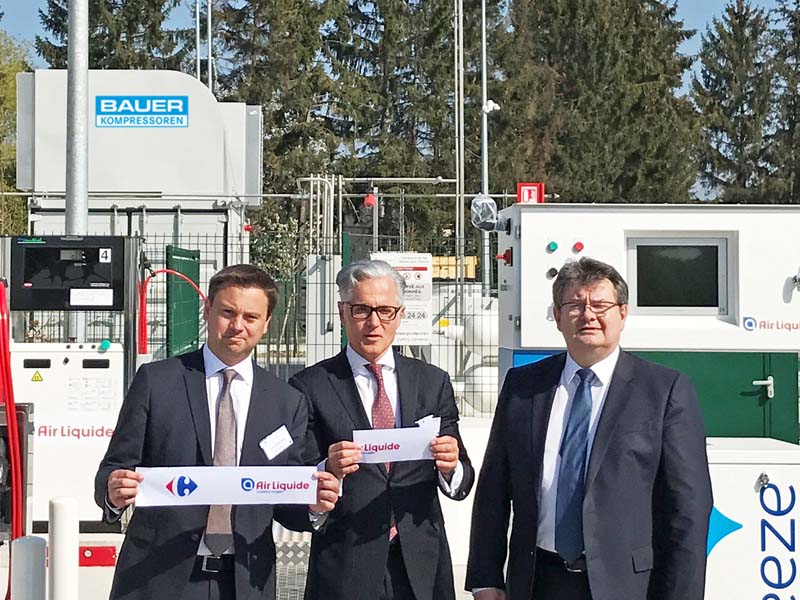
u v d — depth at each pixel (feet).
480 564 13.37
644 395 12.59
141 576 12.42
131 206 41.19
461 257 32.96
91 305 24.63
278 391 13.24
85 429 24.91
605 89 156.25
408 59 156.25
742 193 183.42
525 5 163.94
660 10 179.52
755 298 19.69
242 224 43.60
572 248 20.01
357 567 13.34
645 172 153.58
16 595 13.84
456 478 13.69
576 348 12.78
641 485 12.32
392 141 150.10
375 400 13.93
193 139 41.52
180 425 12.72
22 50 151.02
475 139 150.71
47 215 41.63
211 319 12.99
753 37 192.54
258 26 148.77
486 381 31.63
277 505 13.44
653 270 19.97
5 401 19.26
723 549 17.06
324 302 30.35
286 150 145.69
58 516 14.19
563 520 12.45
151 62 147.54
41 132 41.83
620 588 12.01
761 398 20.13
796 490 17.07
